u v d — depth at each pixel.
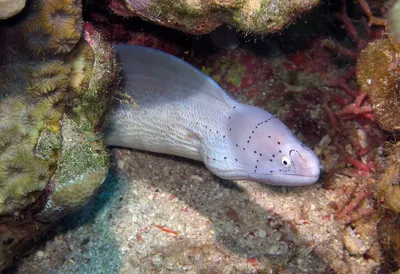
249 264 0.39
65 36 0.31
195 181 0.43
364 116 0.45
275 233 0.41
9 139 0.31
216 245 0.40
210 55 0.46
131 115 0.41
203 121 0.39
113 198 0.41
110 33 0.42
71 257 0.38
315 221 0.42
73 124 0.34
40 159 0.32
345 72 0.48
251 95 0.46
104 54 0.34
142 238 0.39
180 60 0.39
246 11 0.32
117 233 0.39
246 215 0.42
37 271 0.37
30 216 0.34
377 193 0.37
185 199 0.42
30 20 0.30
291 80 0.47
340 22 0.49
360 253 0.41
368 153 0.45
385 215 0.37
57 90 0.32
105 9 0.38
